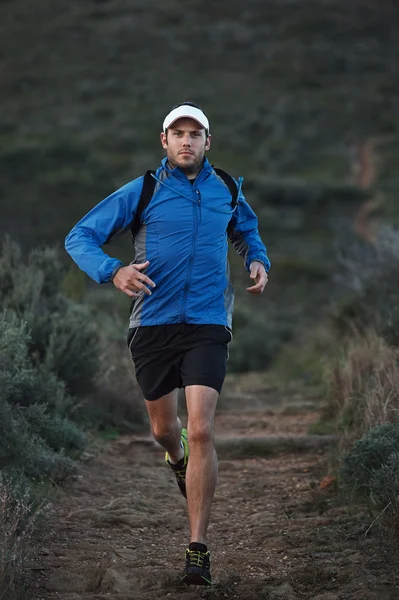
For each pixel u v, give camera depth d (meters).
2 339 12.93
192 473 9.27
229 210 9.97
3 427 11.30
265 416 21.05
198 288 9.73
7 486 9.94
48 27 183.50
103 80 159.00
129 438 17.86
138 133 129.50
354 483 12.09
